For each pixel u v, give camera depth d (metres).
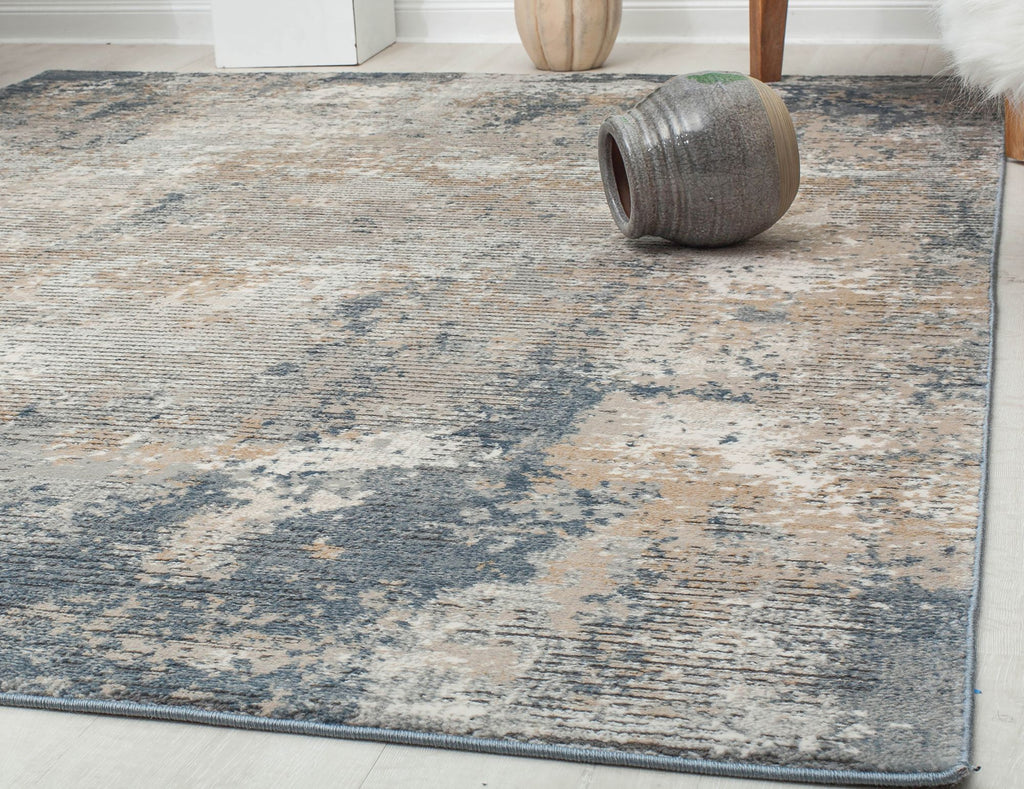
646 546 1.00
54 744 0.84
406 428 1.22
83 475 1.16
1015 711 0.82
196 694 0.86
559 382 1.30
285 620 0.94
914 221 1.73
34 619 0.95
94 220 1.91
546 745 0.80
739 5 3.06
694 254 1.66
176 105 2.65
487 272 1.62
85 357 1.42
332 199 1.96
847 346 1.35
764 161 1.58
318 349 1.41
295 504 1.09
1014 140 1.98
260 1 2.97
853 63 2.78
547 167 2.07
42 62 3.22
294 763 0.81
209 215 1.91
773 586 0.95
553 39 2.81
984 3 1.76
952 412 1.20
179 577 1.00
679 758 0.79
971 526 1.01
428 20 3.27
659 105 1.62
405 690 0.86
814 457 1.13
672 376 1.30
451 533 1.04
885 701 0.82
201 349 1.43
